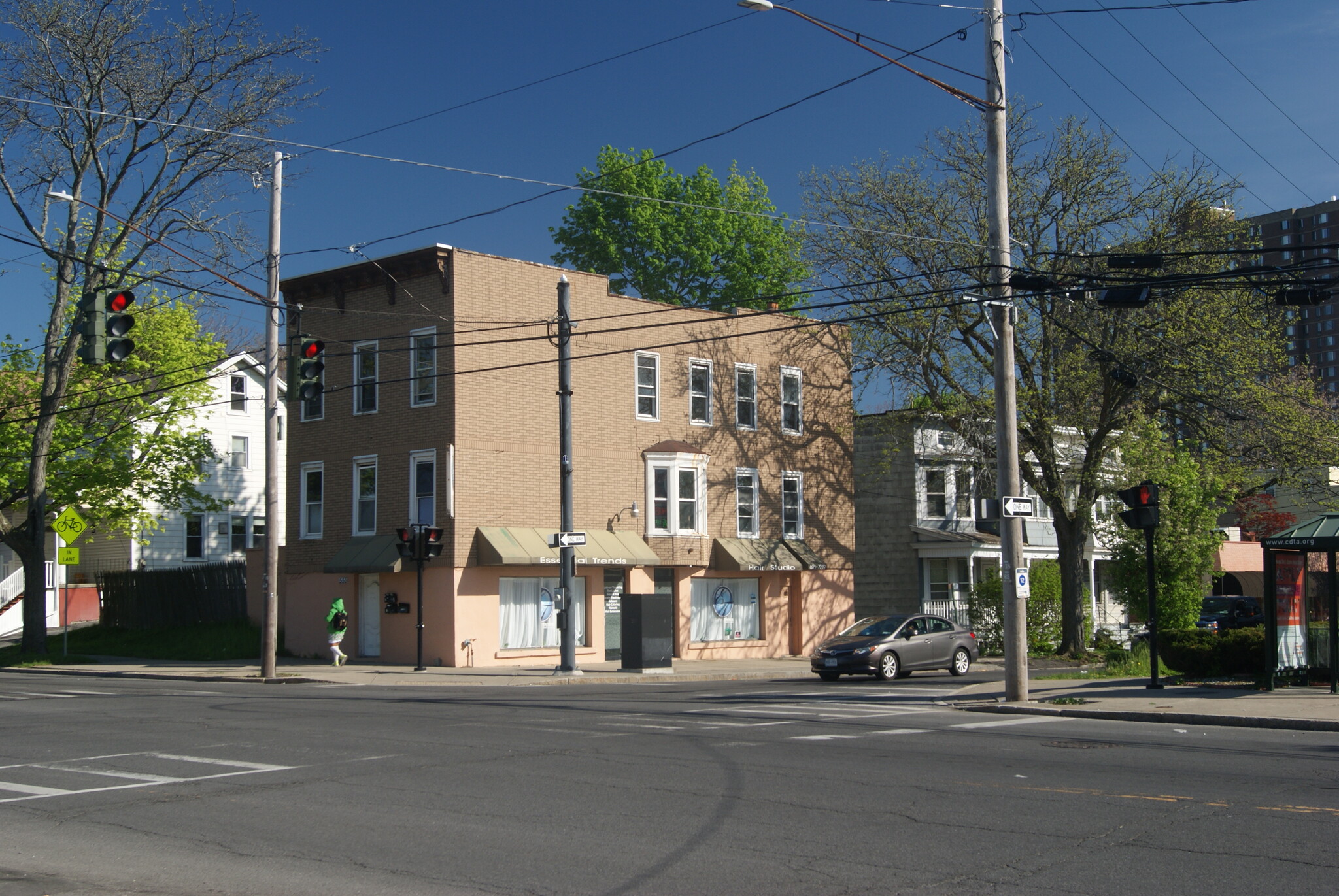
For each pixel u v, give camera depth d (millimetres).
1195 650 22219
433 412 29625
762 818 9328
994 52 19094
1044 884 7305
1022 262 30703
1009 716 17531
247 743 14102
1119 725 16031
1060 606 37625
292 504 33125
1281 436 29844
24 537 34531
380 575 31094
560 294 26922
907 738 14430
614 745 13719
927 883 7352
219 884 7582
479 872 7758
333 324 32219
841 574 38219
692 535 33938
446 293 29531
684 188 51500
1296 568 20297
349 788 10891
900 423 36062
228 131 31250
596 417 32156
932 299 31547
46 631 36469
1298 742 14008
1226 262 29312
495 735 14734
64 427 36062
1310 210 129625
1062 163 30641
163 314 38281
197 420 47312
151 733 15258
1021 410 32406
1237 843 8336
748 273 51312
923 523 41625
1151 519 20234
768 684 25328
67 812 9891
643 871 7742
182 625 37781
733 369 35812
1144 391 30594
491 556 28938
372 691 23469
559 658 30938
